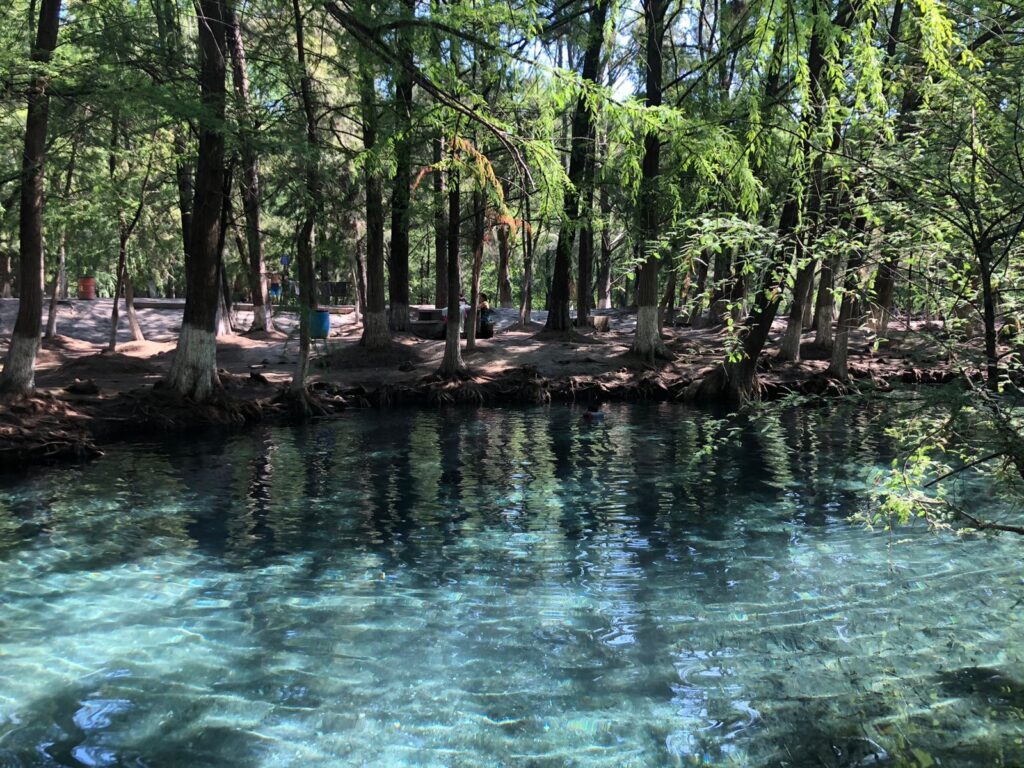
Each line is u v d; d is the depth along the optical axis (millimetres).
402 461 12469
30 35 15789
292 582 6723
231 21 15961
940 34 4902
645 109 8602
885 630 5434
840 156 4578
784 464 11930
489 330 26281
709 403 19750
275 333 27125
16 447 11820
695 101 15656
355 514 9125
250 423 16438
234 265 33156
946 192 4145
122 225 21609
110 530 8422
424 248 41594
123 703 4539
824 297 23609
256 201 19578
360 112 15406
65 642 5438
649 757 3922
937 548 7320
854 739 4031
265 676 4895
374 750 4023
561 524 8617
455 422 16891
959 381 4035
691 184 12828
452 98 8641
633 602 6145
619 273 5258
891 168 4414
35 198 14117
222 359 23078
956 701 4395
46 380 18766
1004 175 3955
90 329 28594
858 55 5770
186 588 6574
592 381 20906
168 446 13758
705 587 6453
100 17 14750
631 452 13203
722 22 17266
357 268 32312
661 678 4801
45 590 6520
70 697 4609
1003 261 4273
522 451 13352
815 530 8172
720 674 4840
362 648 5328
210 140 15398
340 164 16047
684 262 4926
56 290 24562
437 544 7879
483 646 5340
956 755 3844
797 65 5996
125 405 15477
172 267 32750
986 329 4141
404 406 19453
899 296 4668
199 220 15906
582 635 5504
